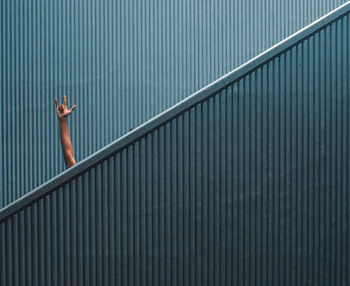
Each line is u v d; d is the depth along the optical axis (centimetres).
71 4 702
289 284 319
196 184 315
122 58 707
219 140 314
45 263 315
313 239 319
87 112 704
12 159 699
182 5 713
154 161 314
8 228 313
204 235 316
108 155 312
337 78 318
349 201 319
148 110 711
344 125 318
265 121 316
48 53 701
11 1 698
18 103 700
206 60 718
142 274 315
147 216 314
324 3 732
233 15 721
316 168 318
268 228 317
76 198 313
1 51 698
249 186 316
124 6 707
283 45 316
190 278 316
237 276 317
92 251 314
